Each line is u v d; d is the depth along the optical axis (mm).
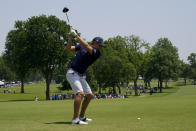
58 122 9539
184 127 7805
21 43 56094
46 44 54688
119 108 15234
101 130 7285
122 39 86500
